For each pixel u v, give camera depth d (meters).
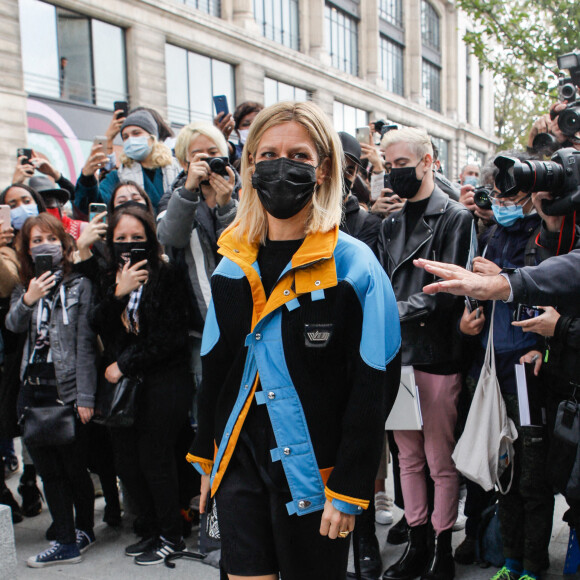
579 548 2.75
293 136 1.66
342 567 1.69
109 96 13.65
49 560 3.13
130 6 13.73
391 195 3.51
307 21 20.69
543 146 2.74
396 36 26.91
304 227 1.72
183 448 3.41
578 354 2.24
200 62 16.09
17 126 11.35
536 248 2.53
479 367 2.81
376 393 1.58
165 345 3.02
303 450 1.63
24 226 3.28
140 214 3.12
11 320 3.26
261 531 1.68
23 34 11.73
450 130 31.44
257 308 1.70
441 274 1.69
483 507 3.05
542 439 2.59
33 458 3.14
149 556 3.13
